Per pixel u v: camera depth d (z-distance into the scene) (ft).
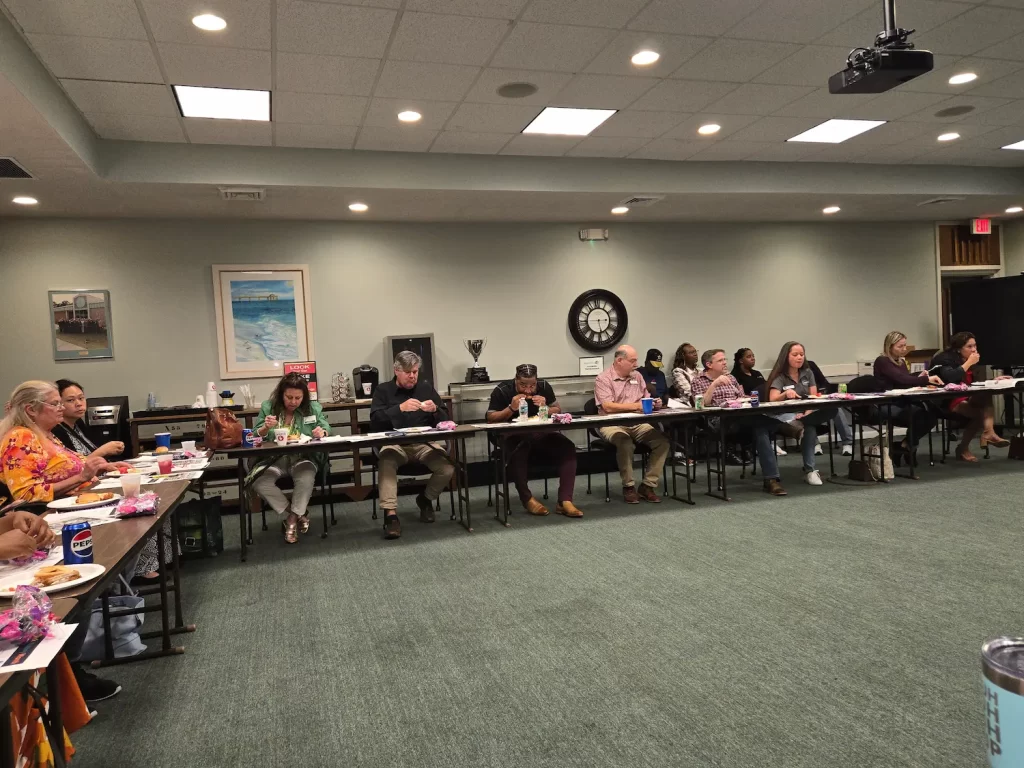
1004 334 24.80
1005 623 8.14
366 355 20.92
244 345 19.76
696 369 23.53
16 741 4.14
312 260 20.43
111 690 7.39
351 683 7.44
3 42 9.79
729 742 5.88
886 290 26.53
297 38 11.05
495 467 15.28
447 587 10.53
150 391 19.08
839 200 22.00
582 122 15.93
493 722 6.44
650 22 11.28
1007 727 3.59
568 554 11.96
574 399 21.98
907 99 15.72
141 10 9.90
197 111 13.71
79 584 4.72
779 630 8.23
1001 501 14.15
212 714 6.90
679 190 19.65
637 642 8.10
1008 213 25.77
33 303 18.29
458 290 21.80
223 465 17.84
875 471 16.90
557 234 22.80
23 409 9.31
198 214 18.81
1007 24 12.15
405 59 12.06
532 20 10.99
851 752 5.63
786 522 13.39
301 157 16.47
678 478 18.94
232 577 11.67
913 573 10.05
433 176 17.52
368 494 18.99
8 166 13.91
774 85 14.28
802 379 19.52
